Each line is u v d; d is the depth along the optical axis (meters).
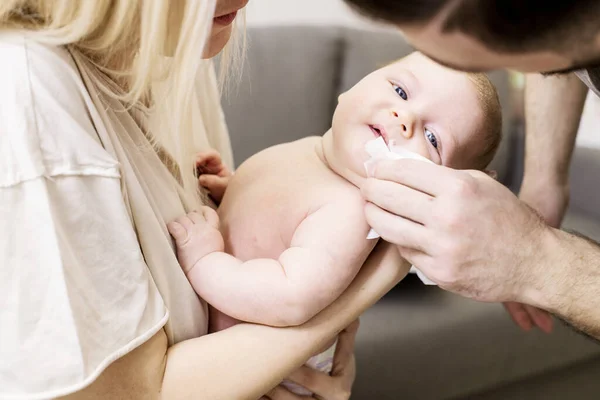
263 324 0.76
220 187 1.00
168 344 0.74
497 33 0.46
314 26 1.92
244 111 1.81
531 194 1.28
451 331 1.55
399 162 0.74
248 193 0.90
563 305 0.79
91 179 0.61
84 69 0.66
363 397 1.50
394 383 1.52
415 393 1.56
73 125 0.60
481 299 0.78
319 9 2.10
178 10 0.66
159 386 0.69
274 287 0.74
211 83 1.15
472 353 1.60
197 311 0.77
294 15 2.09
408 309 1.57
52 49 0.62
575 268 0.79
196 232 0.79
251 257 0.86
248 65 1.64
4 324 0.58
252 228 0.86
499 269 0.75
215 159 1.03
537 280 0.77
